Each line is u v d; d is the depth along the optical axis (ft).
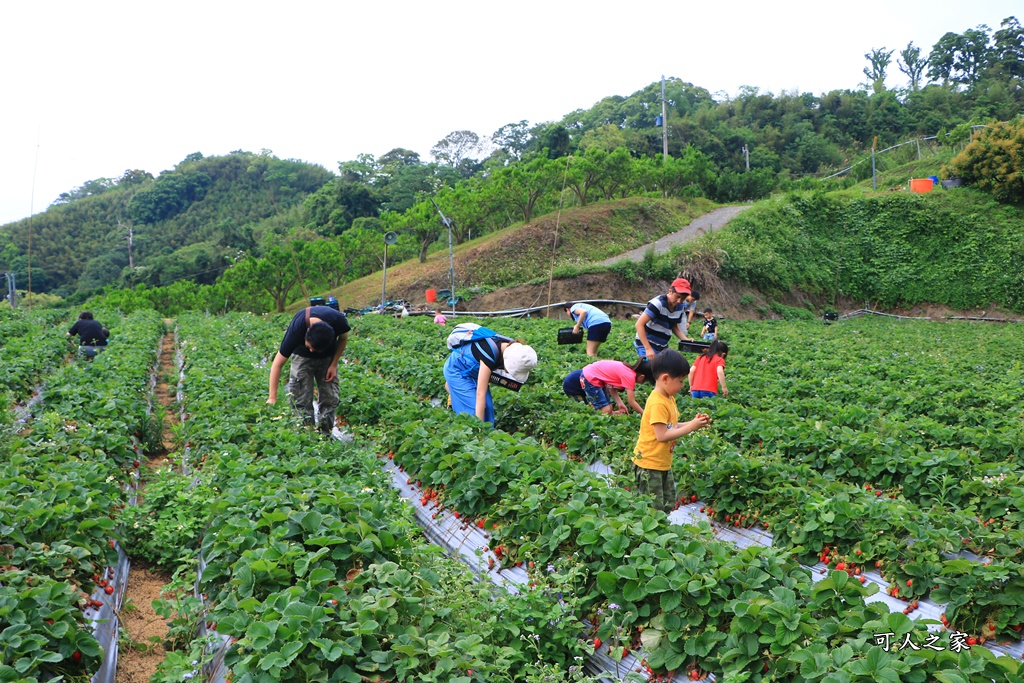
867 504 18.47
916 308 137.90
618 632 14.64
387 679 12.66
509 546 19.01
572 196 170.30
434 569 16.28
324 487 19.10
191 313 127.13
